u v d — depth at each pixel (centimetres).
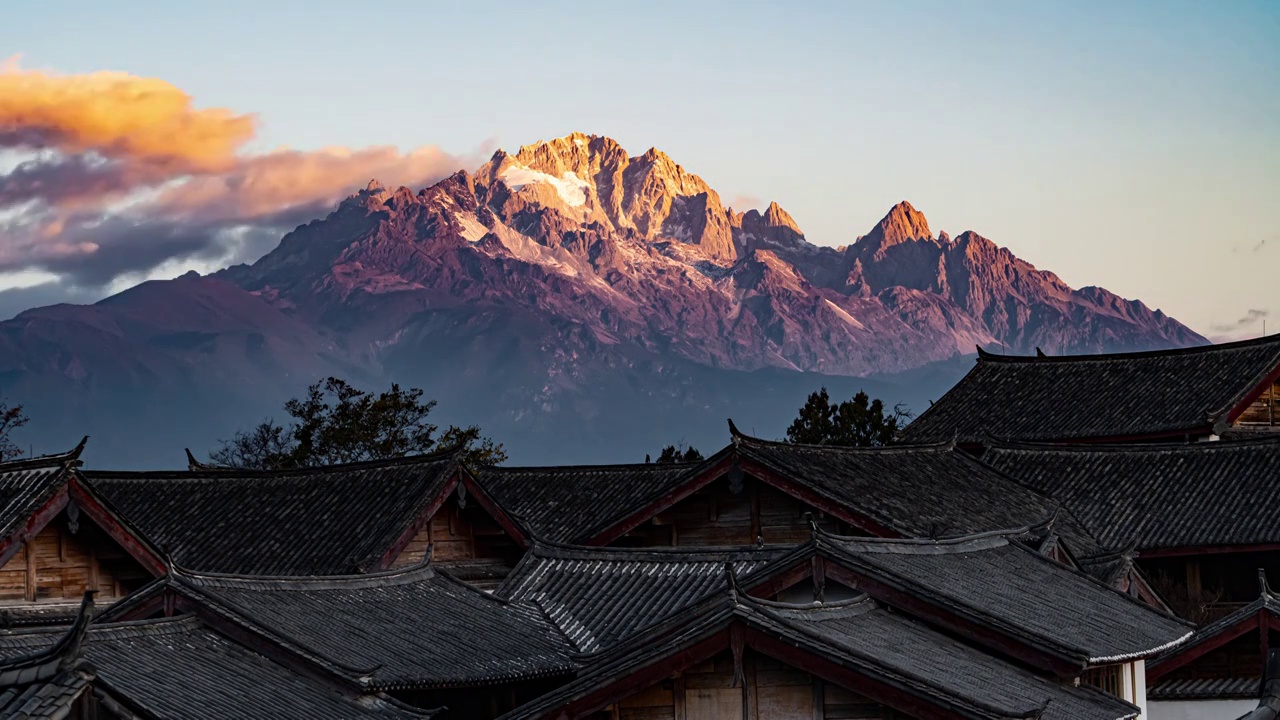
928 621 3734
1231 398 8456
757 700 3147
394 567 5147
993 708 3008
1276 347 8712
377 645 3872
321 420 9944
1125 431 8606
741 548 4569
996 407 9281
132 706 2830
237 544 5288
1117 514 7206
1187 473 7406
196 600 3597
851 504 5038
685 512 5297
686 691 3178
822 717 3122
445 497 5356
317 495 5491
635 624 4366
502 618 4419
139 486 5691
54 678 2595
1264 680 2152
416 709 3575
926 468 6056
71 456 4347
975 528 5381
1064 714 3350
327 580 4206
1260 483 7225
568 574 4716
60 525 4359
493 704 4006
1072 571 4838
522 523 5431
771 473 5131
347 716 3403
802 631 3109
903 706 3053
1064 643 3634
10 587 4262
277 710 3269
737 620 3127
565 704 3178
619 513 5266
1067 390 9206
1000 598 4150
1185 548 6919
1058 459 7712
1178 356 9081
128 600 3669
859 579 3766
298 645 3531
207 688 3238
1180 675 4909
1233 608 6862
